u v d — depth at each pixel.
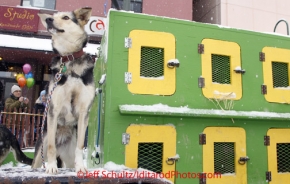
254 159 2.91
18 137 4.88
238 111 2.92
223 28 3.07
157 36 2.80
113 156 2.47
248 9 9.30
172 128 2.68
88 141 3.74
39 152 2.54
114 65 2.63
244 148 2.90
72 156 2.64
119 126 2.53
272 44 3.27
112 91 2.58
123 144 2.51
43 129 2.52
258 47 3.19
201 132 2.77
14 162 3.18
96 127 3.08
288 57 3.31
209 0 9.75
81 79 2.33
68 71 2.32
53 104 2.25
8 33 7.69
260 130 3.00
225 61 3.08
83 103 2.33
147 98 2.66
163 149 2.62
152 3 8.99
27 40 7.36
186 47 2.89
